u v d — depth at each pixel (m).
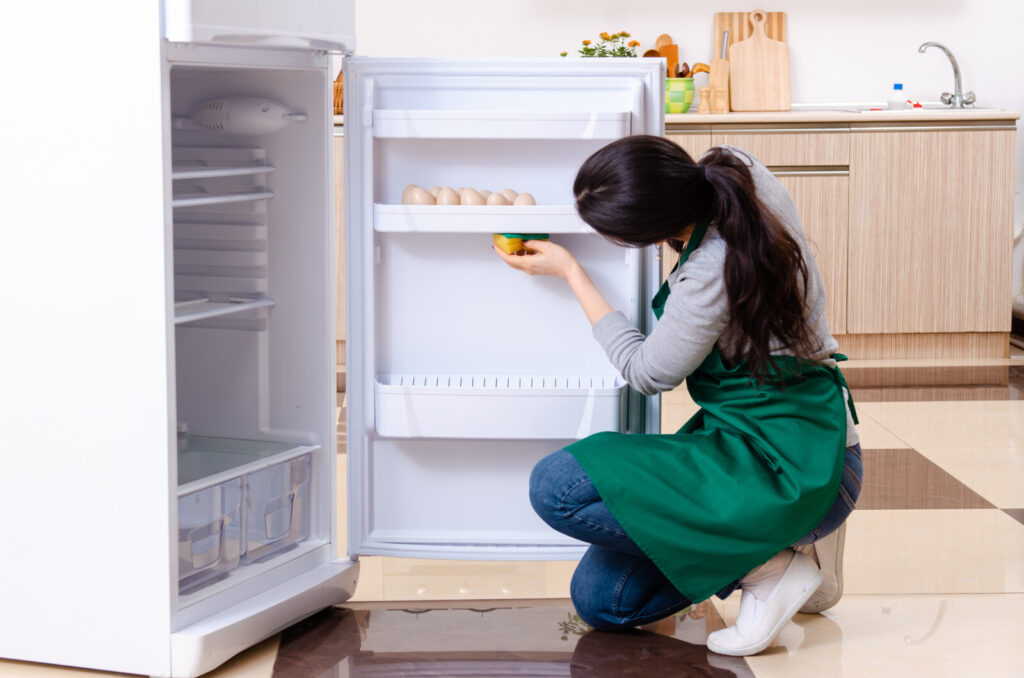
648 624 1.85
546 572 2.14
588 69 1.94
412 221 1.92
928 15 4.48
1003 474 2.74
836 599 1.86
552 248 1.86
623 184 1.55
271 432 1.99
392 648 1.76
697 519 1.59
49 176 1.59
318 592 1.85
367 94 1.93
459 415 1.98
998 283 4.06
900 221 4.01
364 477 2.07
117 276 1.57
